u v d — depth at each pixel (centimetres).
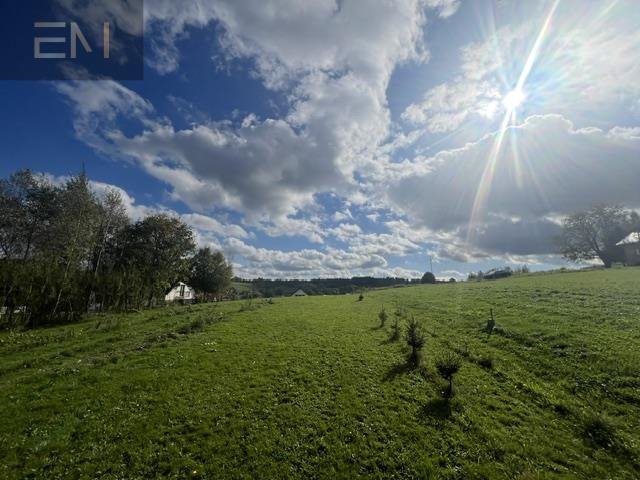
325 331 2777
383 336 2555
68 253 5153
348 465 955
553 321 2333
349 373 1691
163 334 2633
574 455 980
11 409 1288
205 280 9231
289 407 1305
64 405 1326
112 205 6856
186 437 1091
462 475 902
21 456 980
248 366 1811
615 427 1073
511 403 1323
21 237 6619
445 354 1995
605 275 4797
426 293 5484
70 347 2327
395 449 1027
